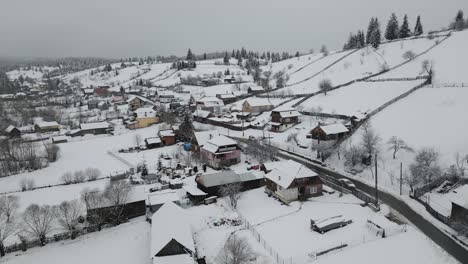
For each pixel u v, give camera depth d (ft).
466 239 143.64
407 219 163.22
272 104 409.28
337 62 548.31
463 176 187.32
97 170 240.94
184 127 329.72
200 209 185.06
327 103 368.48
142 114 398.62
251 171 230.48
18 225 160.35
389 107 299.79
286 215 174.19
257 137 315.78
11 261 144.25
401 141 227.40
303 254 137.90
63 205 165.58
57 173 251.60
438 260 130.93
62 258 145.79
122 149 306.35
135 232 164.45
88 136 366.84
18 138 345.51
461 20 515.09
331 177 222.28
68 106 558.15
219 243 149.59
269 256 137.28
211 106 437.58
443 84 324.19
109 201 171.83
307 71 570.46
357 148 236.02
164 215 156.46
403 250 138.10
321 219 162.61
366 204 180.45
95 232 165.68
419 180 184.65
